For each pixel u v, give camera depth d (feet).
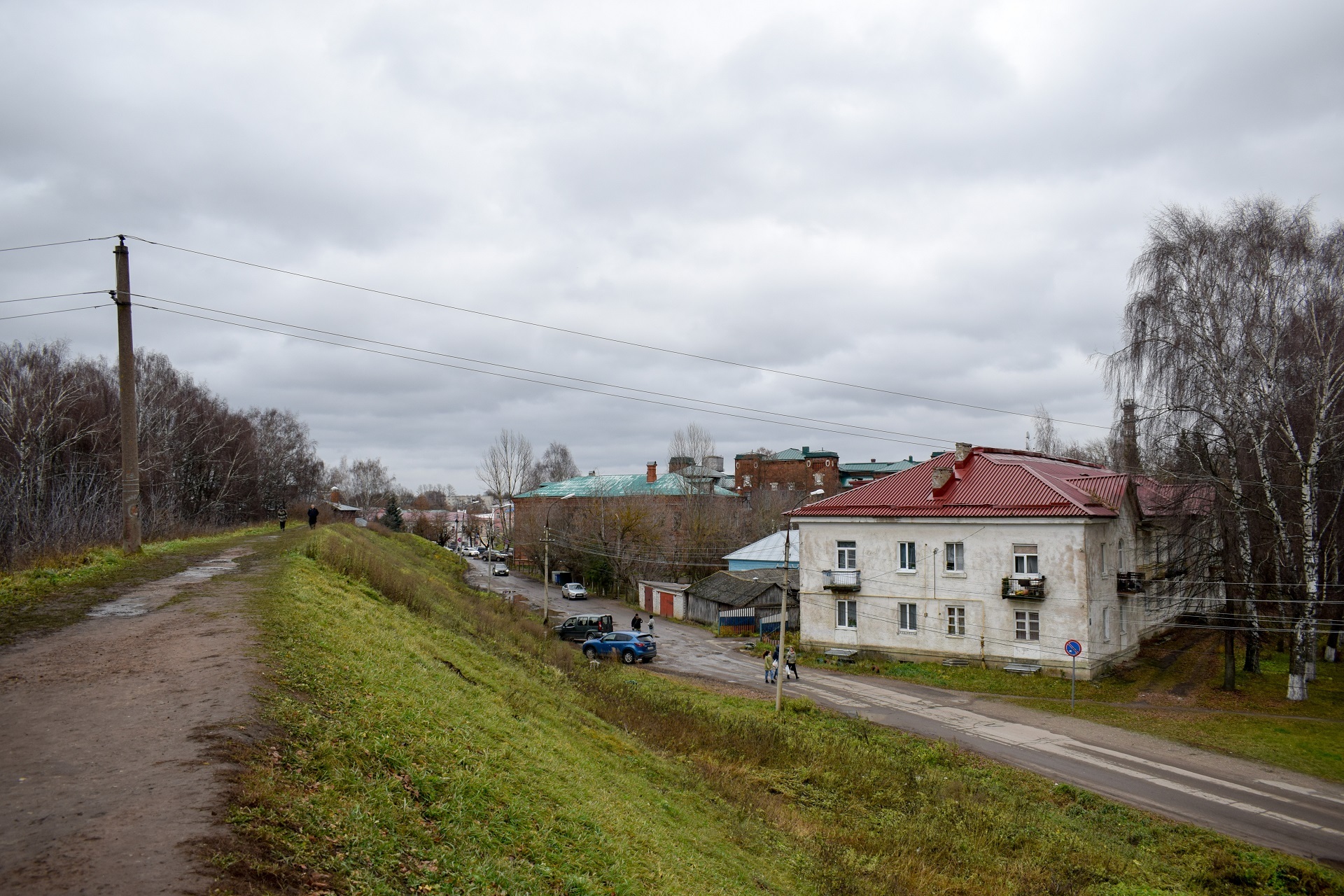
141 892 16.38
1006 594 112.47
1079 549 107.96
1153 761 75.46
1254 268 90.58
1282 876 49.93
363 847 21.25
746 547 208.44
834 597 130.82
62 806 20.43
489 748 35.63
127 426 75.41
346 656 41.09
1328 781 70.33
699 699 93.15
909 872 44.86
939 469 124.57
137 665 34.58
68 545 77.15
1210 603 143.13
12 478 124.77
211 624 43.06
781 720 83.76
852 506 130.52
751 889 35.06
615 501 247.50
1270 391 90.58
